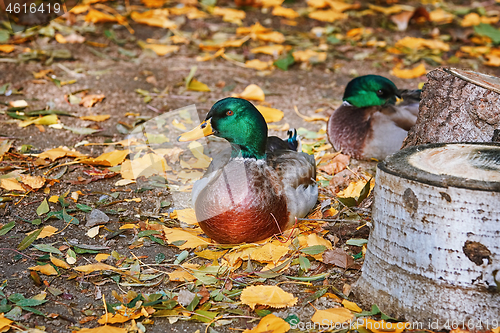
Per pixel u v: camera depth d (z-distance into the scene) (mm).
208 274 3385
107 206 4168
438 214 2762
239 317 3045
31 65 7051
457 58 7926
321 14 9406
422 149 3156
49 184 4418
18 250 3561
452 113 3871
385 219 2992
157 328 2953
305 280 3361
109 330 2816
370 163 5125
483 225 2701
